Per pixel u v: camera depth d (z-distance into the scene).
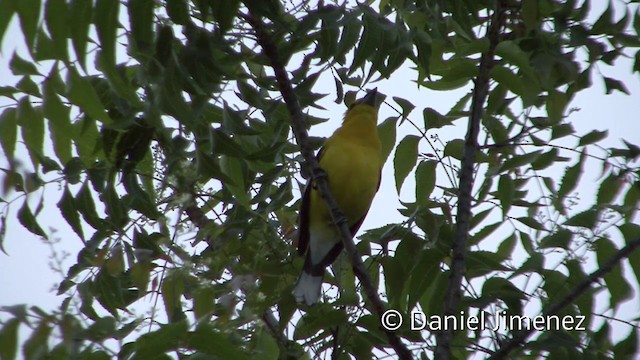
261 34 9.18
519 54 9.63
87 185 9.36
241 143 10.68
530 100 9.98
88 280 9.18
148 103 7.73
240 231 9.97
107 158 9.07
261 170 10.85
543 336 9.27
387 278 9.89
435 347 9.35
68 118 7.42
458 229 9.58
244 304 8.79
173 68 7.73
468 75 9.92
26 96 7.97
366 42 8.48
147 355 6.56
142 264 8.40
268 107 9.70
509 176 10.36
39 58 6.79
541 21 10.67
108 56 6.66
